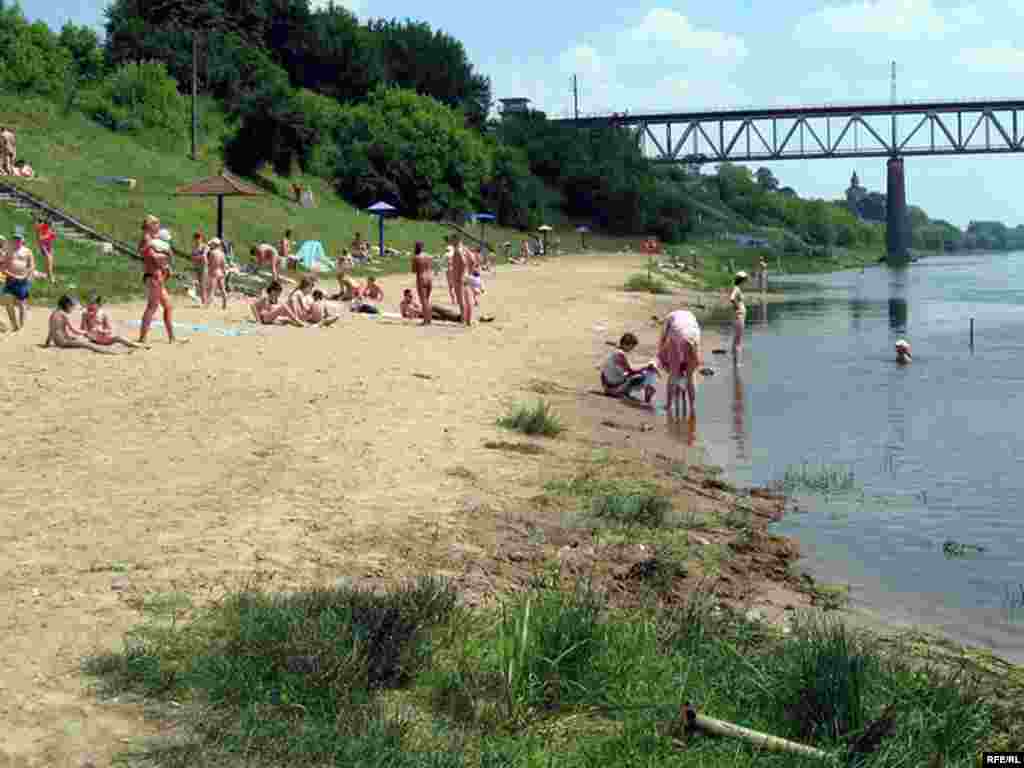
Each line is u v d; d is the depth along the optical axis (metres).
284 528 8.58
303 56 107.56
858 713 5.61
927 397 19.75
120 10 91.38
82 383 14.83
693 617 7.02
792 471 13.12
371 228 69.19
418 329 26.16
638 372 19.03
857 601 8.22
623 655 6.17
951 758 5.41
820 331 35.03
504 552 8.55
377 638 5.87
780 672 6.07
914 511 11.18
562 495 10.71
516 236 96.25
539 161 115.50
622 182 113.69
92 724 5.01
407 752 4.91
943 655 7.02
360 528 8.79
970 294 59.78
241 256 44.12
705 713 5.68
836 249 151.38
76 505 8.91
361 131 88.88
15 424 12.07
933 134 133.00
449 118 99.25
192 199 54.12
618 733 5.37
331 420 13.54
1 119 59.03
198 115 78.12
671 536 9.63
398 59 120.50
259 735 4.93
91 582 6.95
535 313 35.75
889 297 56.91
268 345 20.34
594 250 97.44
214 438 11.96
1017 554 9.57
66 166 52.56
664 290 52.75
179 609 6.48
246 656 5.65
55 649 5.81
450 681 5.65
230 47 90.19
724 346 29.80
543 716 5.57
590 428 15.43
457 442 12.91
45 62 70.94
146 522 8.49
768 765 5.09
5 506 8.77
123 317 23.16
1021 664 6.98
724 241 121.25
